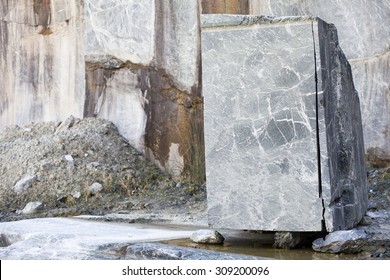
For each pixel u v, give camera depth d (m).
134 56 10.08
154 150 9.86
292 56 5.00
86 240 5.45
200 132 9.62
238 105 5.12
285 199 5.00
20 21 10.45
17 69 10.44
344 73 5.57
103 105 10.24
